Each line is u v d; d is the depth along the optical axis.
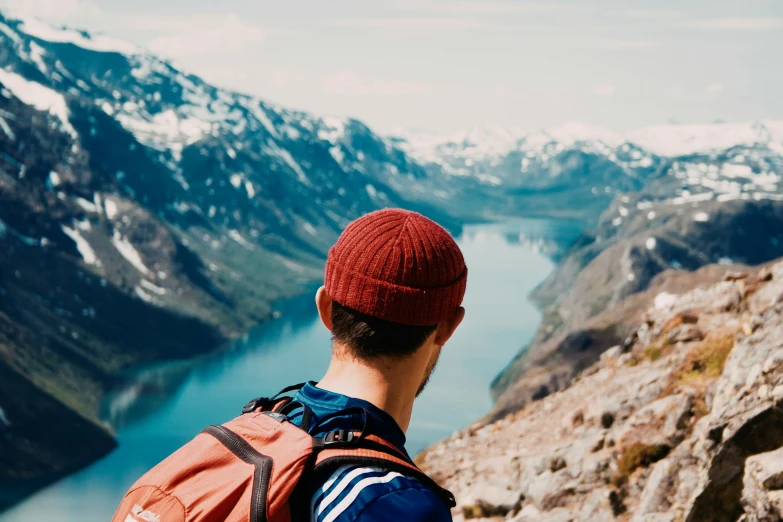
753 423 8.41
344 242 2.58
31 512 164.38
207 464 2.39
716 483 8.68
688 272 88.75
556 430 16.31
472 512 14.04
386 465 2.27
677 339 16.98
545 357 76.00
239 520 2.23
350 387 2.54
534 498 12.91
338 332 2.59
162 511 2.31
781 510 7.41
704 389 12.78
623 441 12.80
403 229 2.54
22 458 191.62
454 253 2.60
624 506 11.79
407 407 2.60
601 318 81.19
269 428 2.47
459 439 20.09
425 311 2.49
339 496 2.19
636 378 15.09
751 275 18.47
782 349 8.92
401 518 2.13
